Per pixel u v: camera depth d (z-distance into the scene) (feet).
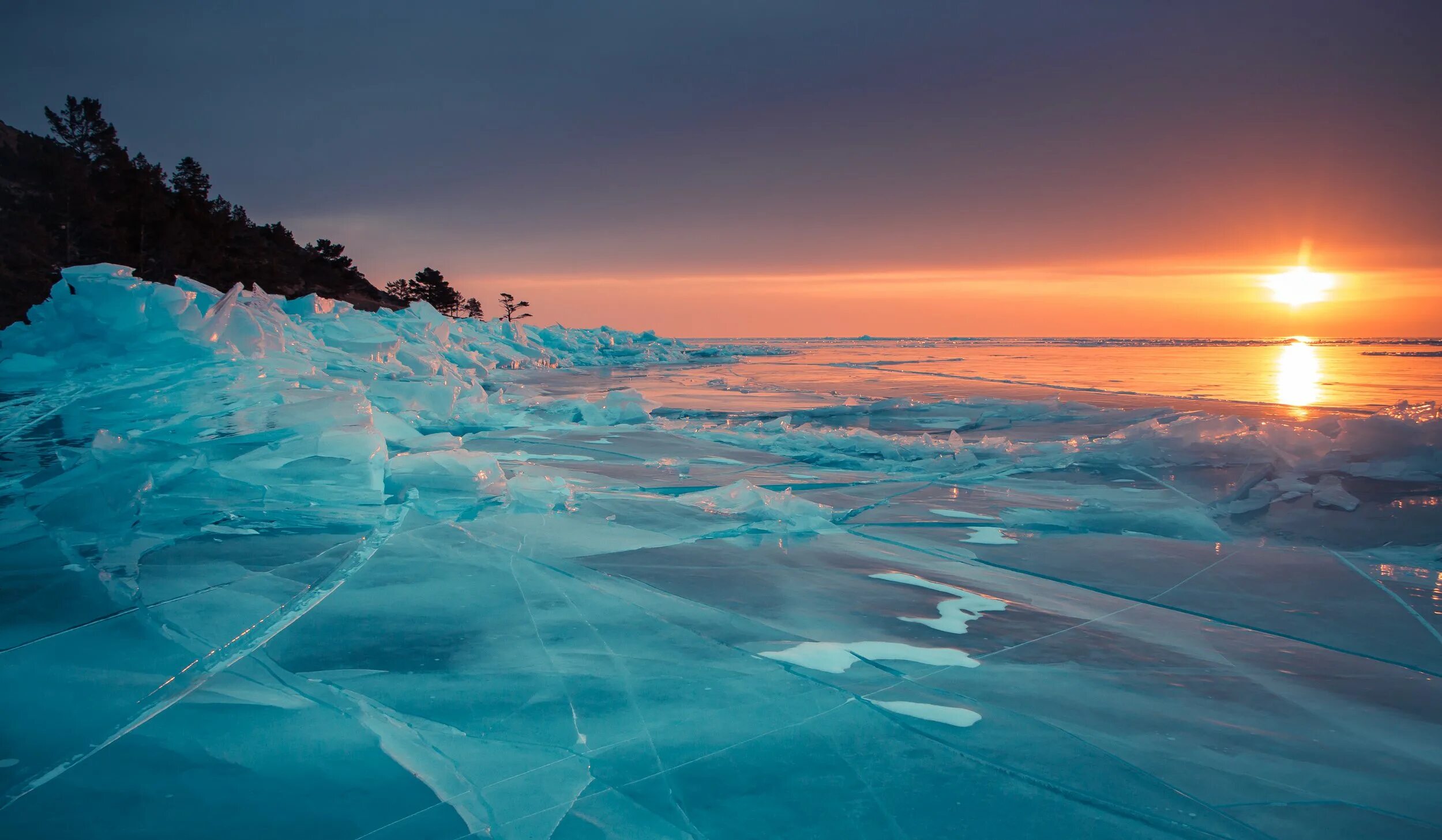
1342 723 5.58
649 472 15.75
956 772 4.82
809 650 6.69
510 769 4.79
